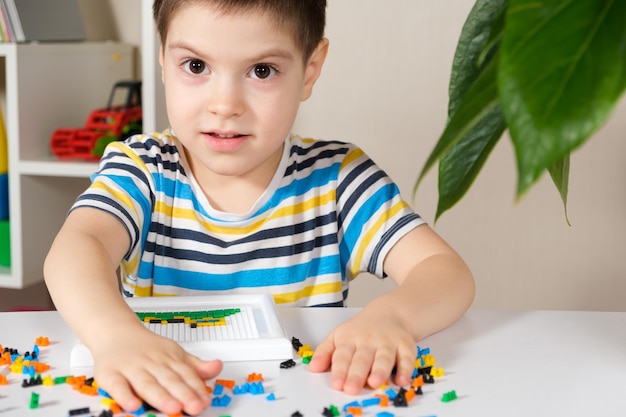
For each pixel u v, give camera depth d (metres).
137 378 0.56
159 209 0.98
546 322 0.76
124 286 0.99
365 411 0.55
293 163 1.03
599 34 0.35
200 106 0.87
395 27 1.47
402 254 0.96
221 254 0.98
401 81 1.48
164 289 0.98
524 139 0.35
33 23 1.68
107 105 1.90
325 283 1.03
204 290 0.98
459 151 0.52
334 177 1.05
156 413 0.55
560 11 0.36
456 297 0.78
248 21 0.84
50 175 1.72
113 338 0.62
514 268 1.51
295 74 0.91
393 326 0.68
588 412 0.55
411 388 0.58
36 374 0.60
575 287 1.49
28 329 0.71
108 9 1.96
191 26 0.85
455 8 1.44
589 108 0.35
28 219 1.67
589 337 0.72
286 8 0.87
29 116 1.64
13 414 0.53
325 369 0.63
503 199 1.49
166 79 0.91
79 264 0.74
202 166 1.00
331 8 1.48
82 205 0.88
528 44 0.36
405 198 1.52
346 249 1.03
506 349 0.69
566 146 0.35
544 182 1.47
